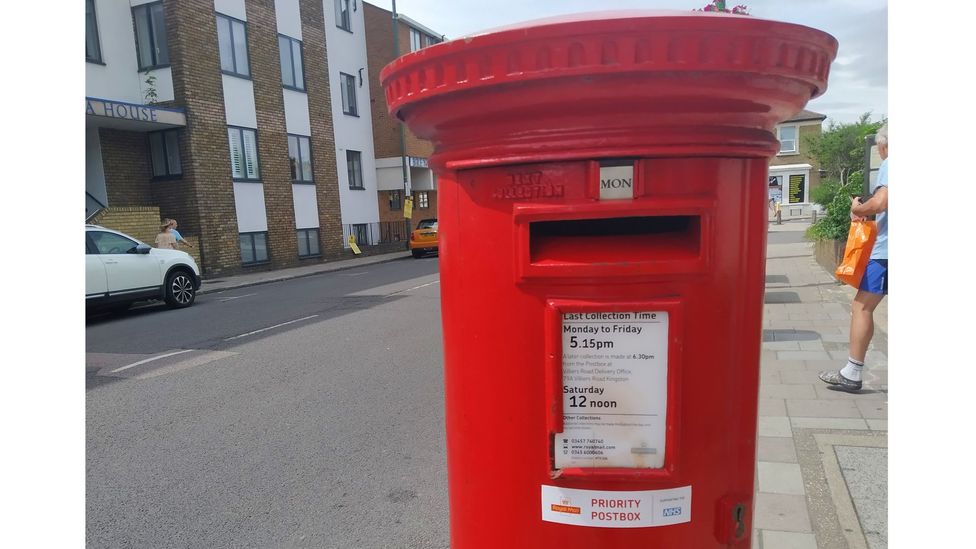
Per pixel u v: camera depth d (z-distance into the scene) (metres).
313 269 17.27
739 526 1.28
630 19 0.97
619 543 1.24
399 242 23.52
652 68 0.99
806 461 3.30
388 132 25.48
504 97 1.07
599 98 1.04
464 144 1.19
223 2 15.56
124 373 6.03
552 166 1.12
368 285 12.82
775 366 5.04
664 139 1.08
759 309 1.22
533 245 1.21
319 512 3.26
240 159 16.20
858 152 20.88
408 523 3.13
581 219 1.20
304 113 18.55
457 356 1.30
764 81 1.06
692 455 1.21
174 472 3.77
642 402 1.18
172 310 10.36
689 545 1.25
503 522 1.29
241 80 16.12
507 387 1.23
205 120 15.07
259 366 6.16
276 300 11.09
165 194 15.30
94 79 14.03
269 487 3.55
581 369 1.18
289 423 4.54
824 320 6.70
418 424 4.44
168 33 14.52
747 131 1.16
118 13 14.53
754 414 1.26
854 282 4.24
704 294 1.16
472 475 1.32
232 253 15.87
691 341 1.16
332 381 5.55
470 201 1.21
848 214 9.50
